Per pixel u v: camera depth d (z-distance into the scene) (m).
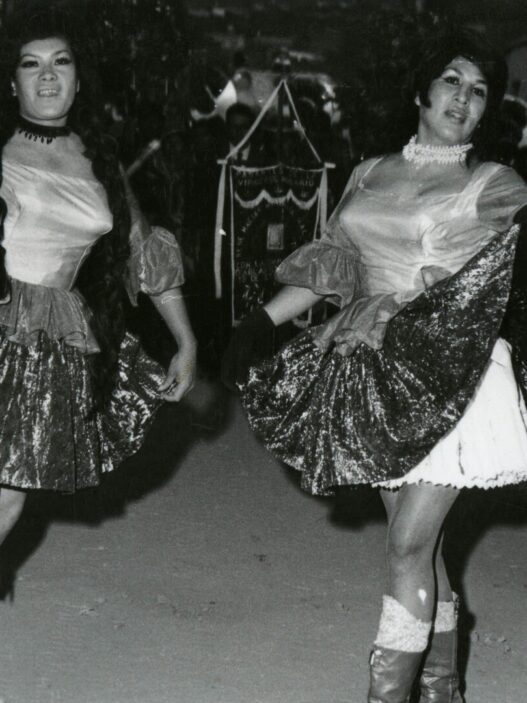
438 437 3.52
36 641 4.33
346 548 5.52
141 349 4.28
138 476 6.51
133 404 4.23
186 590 4.91
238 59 10.39
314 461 3.77
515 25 10.45
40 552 5.27
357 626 4.61
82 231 3.99
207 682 4.07
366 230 3.79
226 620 4.61
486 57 3.72
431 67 3.75
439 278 3.68
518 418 3.62
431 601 3.61
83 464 4.03
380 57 3.92
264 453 7.09
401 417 3.60
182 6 8.82
